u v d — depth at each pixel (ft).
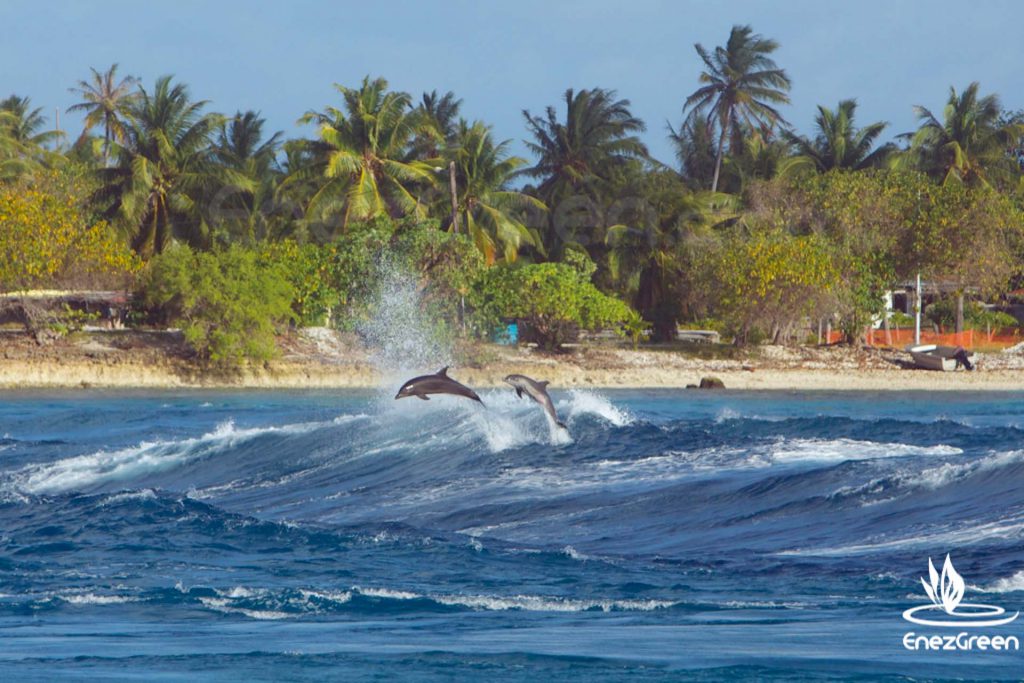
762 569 177.37
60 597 163.02
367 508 249.75
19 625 145.07
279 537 206.80
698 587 165.99
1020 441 297.53
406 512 241.96
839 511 212.23
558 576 175.83
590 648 122.31
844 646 122.62
